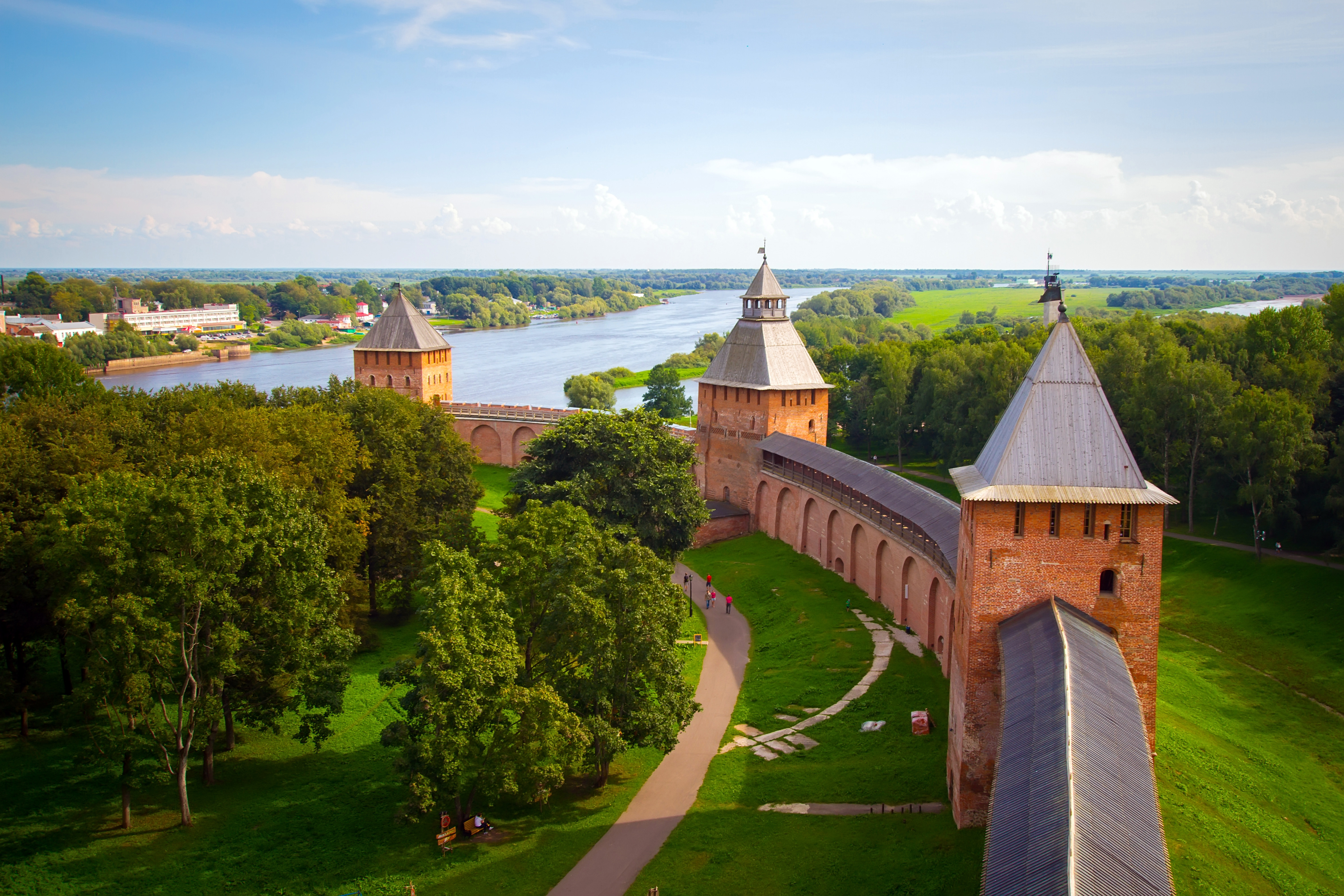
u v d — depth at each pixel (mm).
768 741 49781
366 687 59500
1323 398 86250
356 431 70875
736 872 37250
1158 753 44469
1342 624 65562
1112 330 115562
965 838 36469
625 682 44375
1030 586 36875
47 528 43688
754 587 76812
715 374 96188
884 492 68625
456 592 40688
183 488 41875
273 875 39406
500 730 40750
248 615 46719
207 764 47625
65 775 47406
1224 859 34969
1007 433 37750
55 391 81188
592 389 166875
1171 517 89062
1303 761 50625
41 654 53125
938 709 50188
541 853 40031
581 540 46531
